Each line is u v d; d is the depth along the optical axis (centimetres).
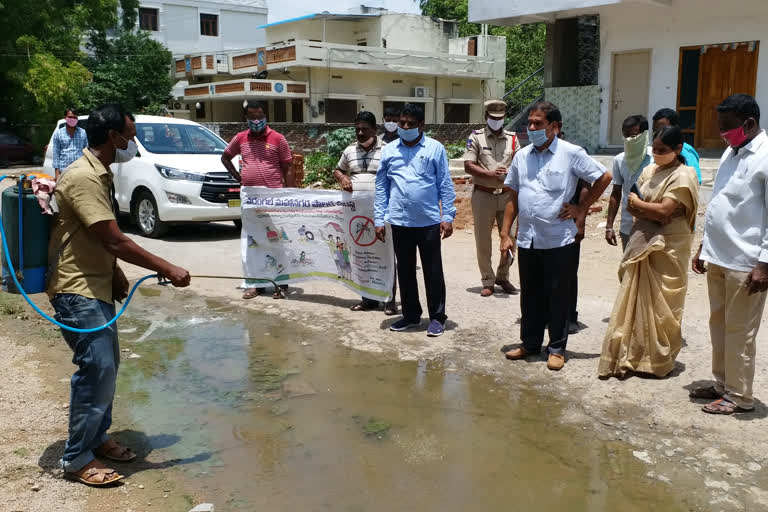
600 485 333
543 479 339
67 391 443
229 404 432
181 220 982
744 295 379
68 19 2680
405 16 3578
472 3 1537
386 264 617
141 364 505
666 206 425
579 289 699
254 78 3428
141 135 1053
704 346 517
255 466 353
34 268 318
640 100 1470
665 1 1333
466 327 581
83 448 327
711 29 1331
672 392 436
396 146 545
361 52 3175
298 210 664
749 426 386
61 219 316
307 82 3152
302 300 681
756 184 365
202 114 3591
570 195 465
